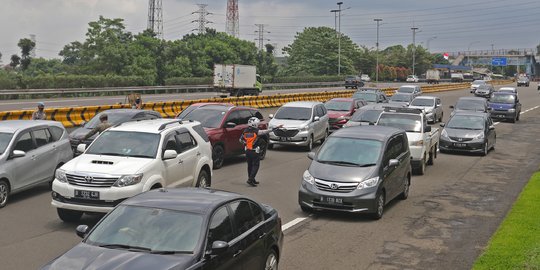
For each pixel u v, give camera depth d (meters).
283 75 123.88
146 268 5.76
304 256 9.71
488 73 181.50
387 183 13.09
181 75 76.75
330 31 127.81
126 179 10.77
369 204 12.23
